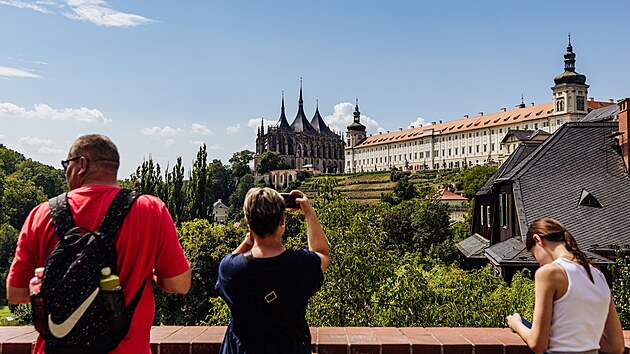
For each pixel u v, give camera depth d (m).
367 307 15.20
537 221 4.05
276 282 3.57
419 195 135.50
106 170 3.43
